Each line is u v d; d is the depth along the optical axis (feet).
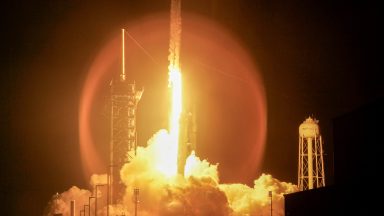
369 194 277.03
